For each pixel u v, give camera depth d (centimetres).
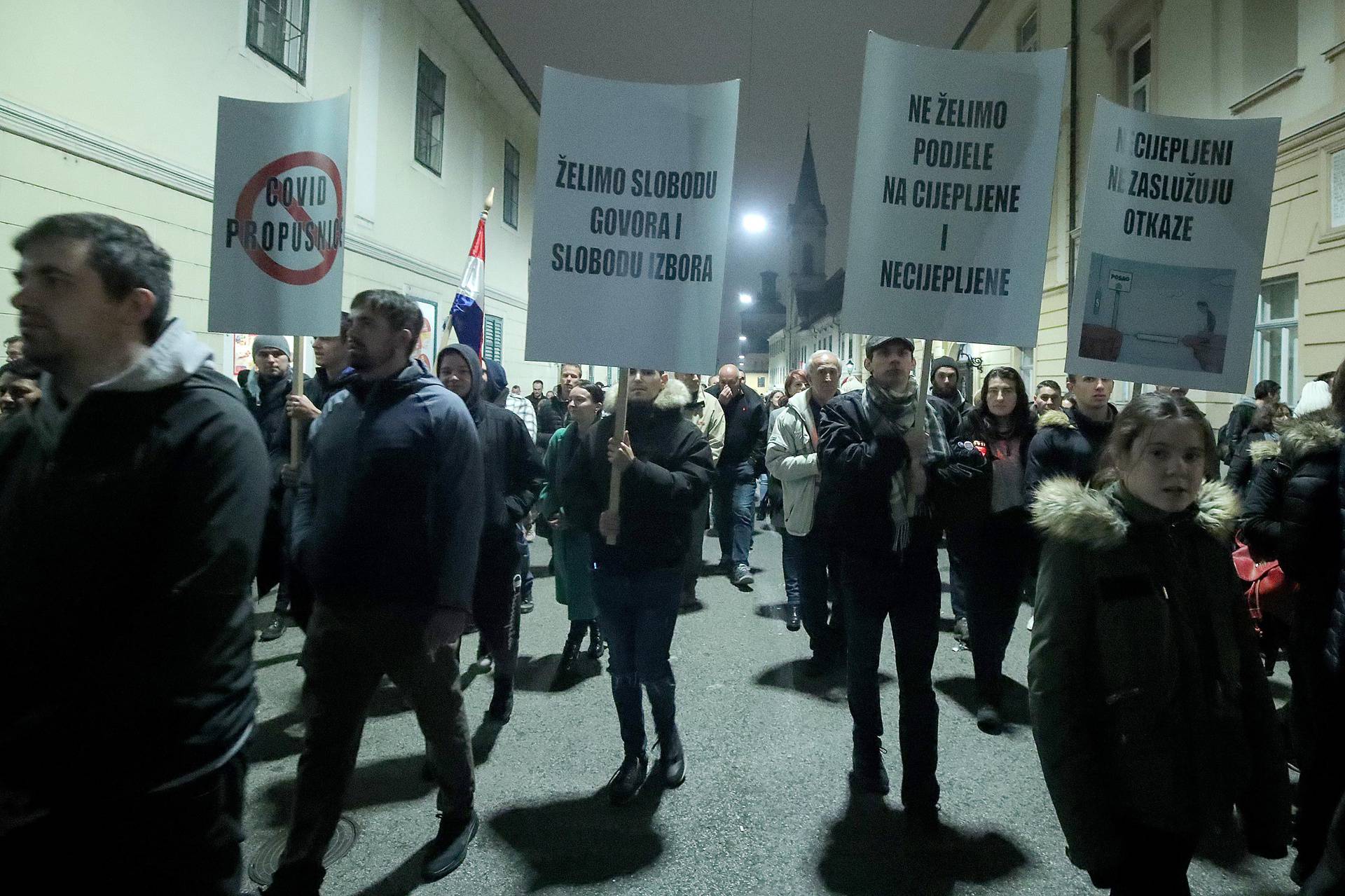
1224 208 323
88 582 129
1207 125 322
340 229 319
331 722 223
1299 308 744
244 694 144
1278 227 775
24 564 130
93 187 547
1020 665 456
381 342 226
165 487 135
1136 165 324
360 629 222
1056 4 1280
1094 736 163
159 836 132
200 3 648
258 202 329
